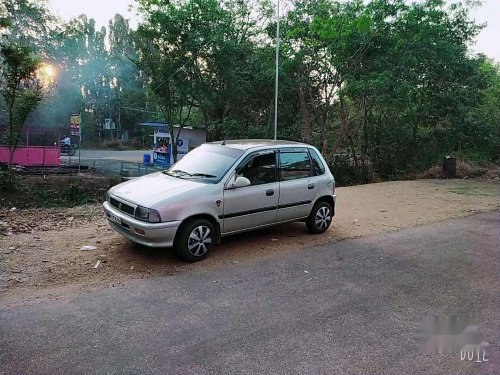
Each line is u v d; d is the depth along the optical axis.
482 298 4.74
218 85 21.80
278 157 6.50
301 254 6.15
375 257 6.14
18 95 14.47
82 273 5.04
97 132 57.84
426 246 6.83
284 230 7.48
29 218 7.98
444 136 20.06
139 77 53.47
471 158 20.53
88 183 16.98
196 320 3.98
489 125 20.44
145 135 55.34
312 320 4.06
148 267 5.32
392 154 21.03
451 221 8.86
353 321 4.07
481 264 5.95
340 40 16.66
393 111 19.56
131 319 3.95
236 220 5.94
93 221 7.75
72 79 50.72
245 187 6.00
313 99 20.47
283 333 3.79
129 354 3.36
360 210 9.77
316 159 7.15
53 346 3.44
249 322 3.98
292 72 19.11
